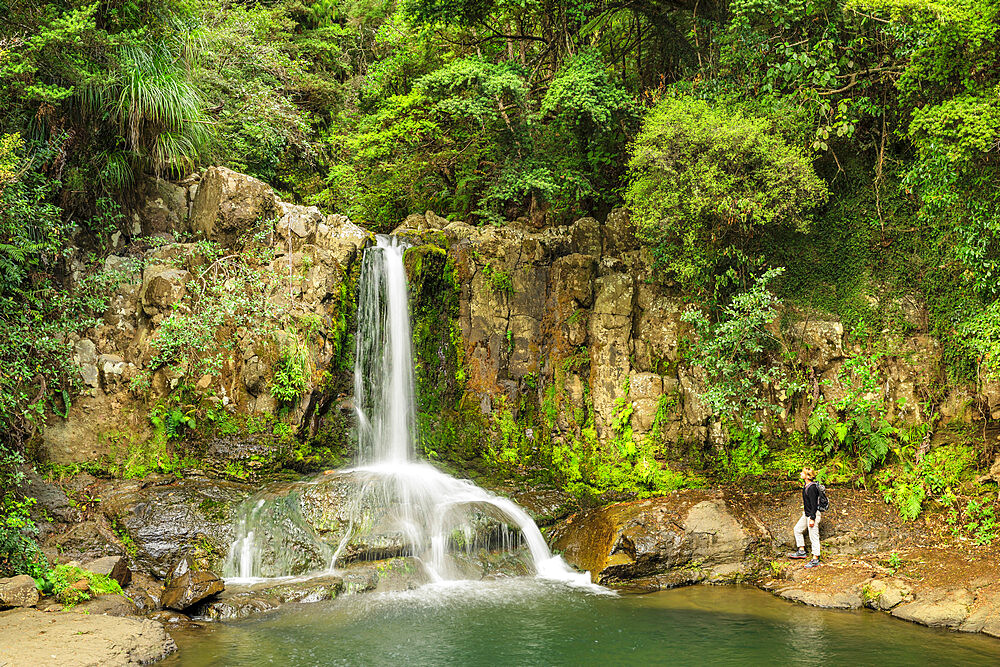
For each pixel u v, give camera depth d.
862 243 15.12
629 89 19.48
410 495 12.92
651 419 14.75
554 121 17.38
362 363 14.97
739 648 8.95
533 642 9.13
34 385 12.77
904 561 11.82
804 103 15.27
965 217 12.86
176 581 10.45
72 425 12.98
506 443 15.41
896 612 10.34
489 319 15.88
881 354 14.41
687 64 18.19
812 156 15.40
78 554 11.02
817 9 14.78
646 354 15.34
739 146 13.86
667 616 10.23
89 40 12.70
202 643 9.00
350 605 10.59
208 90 17.89
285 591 10.66
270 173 20.23
